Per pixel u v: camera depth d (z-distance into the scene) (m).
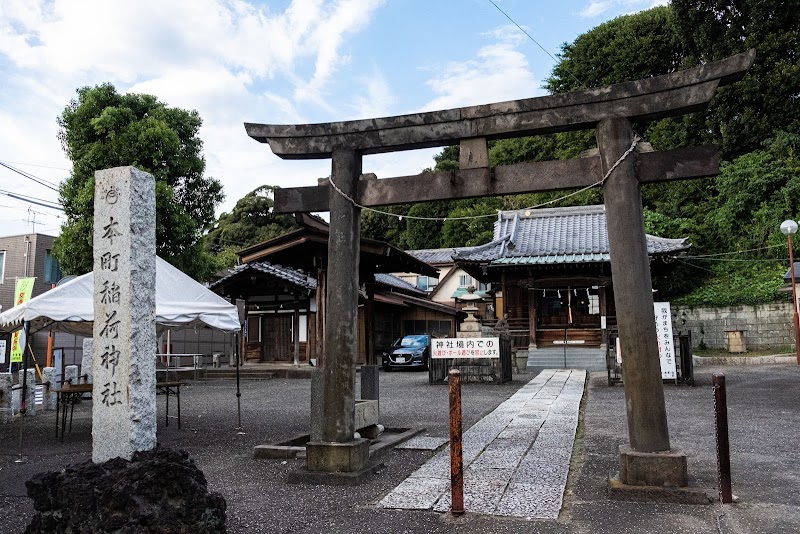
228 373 21.16
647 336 4.93
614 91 5.21
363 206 6.00
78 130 18.98
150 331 4.83
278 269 22.83
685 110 5.12
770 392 11.93
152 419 4.73
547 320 23.02
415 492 5.07
